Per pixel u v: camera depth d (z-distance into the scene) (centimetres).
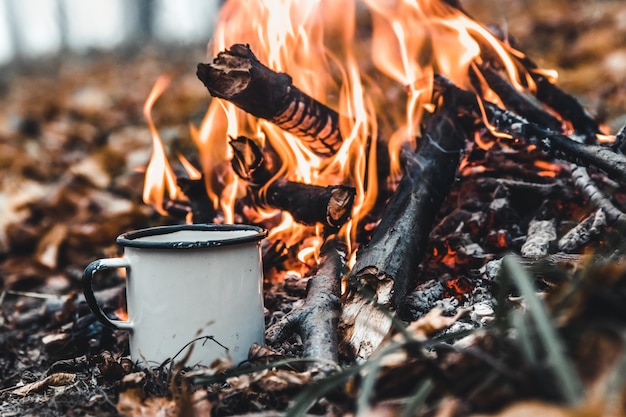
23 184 379
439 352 117
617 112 338
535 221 193
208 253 140
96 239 299
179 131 413
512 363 103
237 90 174
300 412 102
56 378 154
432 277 183
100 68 884
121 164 396
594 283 104
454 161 191
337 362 138
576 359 100
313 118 189
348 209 180
